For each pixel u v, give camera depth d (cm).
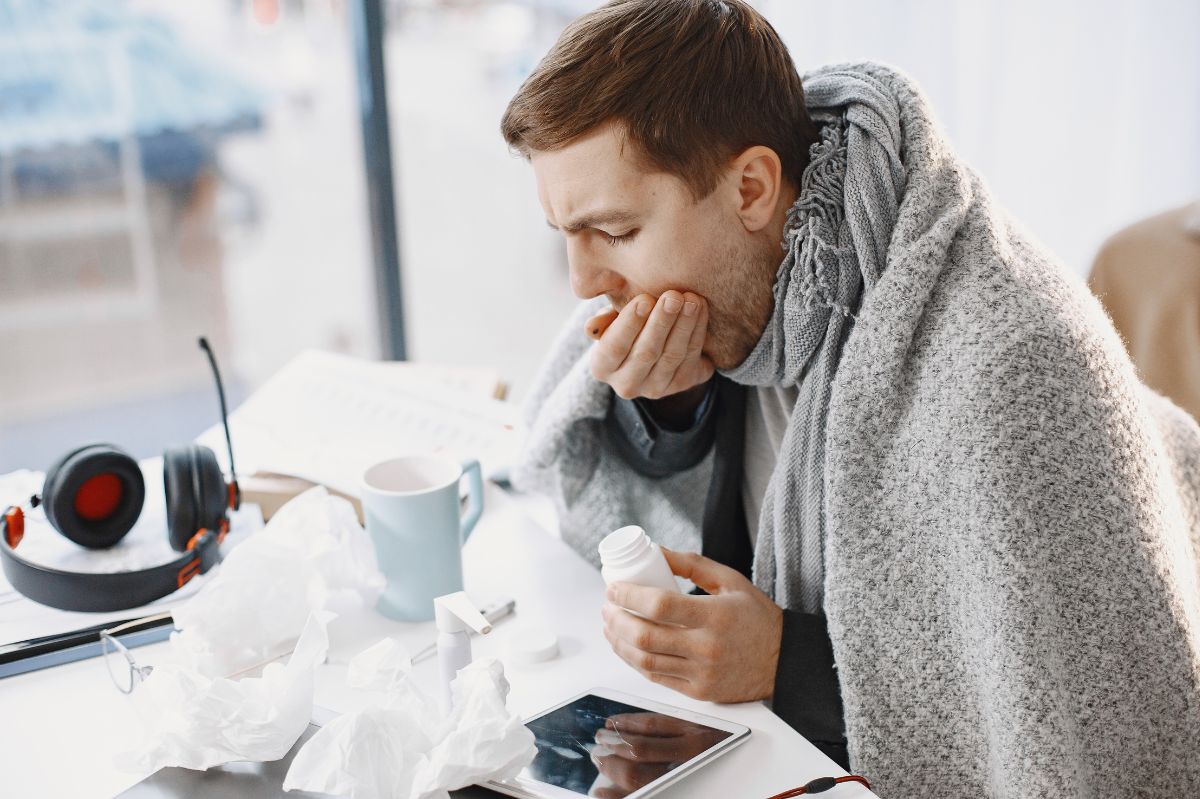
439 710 63
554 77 77
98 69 452
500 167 462
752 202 83
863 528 78
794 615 83
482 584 91
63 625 85
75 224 469
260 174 497
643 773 63
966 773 77
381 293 163
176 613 77
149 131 472
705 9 81
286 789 60
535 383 112
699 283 83
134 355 477
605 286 86
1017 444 73
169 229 487
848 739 79
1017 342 74
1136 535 73
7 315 468
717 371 94
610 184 78
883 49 146
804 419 85
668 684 75
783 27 142
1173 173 161
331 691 75
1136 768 76
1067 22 152
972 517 74
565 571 93
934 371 77
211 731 63
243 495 101
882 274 81
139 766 64
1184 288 116
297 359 129
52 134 454
